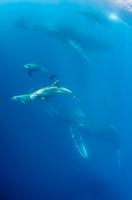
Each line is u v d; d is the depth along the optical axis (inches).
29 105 664.4
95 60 837.8
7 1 933.2
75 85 772.0
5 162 540.7
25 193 478.0
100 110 691.4
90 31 744.3
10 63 804.6
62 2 858.1
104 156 576.7
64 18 800.9
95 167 558.3
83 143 501.7
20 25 805.2
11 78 755.4
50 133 618.5
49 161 557.6
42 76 762.8
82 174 543.8
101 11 791.7
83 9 800.3
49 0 888.9
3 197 460.1
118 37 839.7
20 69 784.3
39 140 602.5
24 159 553.6
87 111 636.1
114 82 847.7
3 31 919.7
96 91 784.3
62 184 506.9
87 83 788.0
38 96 333.4
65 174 532.7
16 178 506.3
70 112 571.2
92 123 554.9
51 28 697.6
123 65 906.7
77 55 845.8
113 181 538.6
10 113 657.6
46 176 523.8
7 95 698.8
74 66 832.9
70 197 486.9
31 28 784.9
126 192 520.4
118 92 817.5
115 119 688.4
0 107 667.4
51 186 503.2
